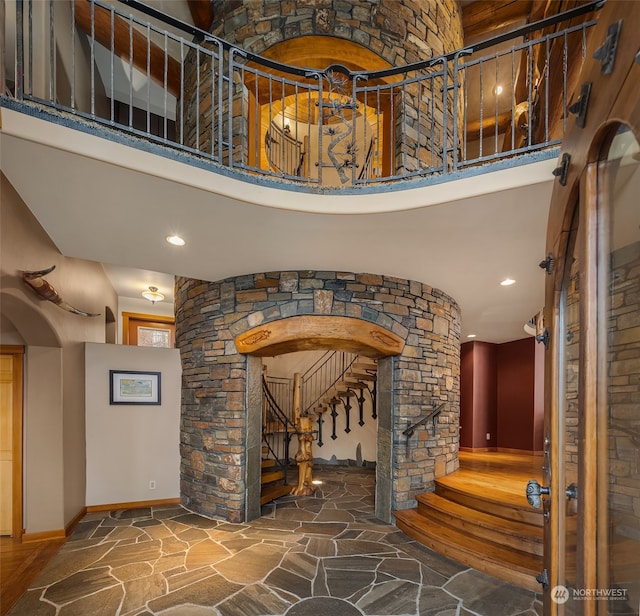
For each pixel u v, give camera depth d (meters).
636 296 0.71
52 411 3.58
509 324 6.14
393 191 2.48
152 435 4.55
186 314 4.59
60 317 3.57
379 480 3.97
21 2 1.94
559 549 1.15
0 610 2.42
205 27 4.18
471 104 5.89
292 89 4.01
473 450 7.22
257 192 2.42
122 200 2.39
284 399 7.25
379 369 4.10
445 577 2.79
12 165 2.03
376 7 3.79
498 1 4.62
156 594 2.57
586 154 0.82
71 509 3.81
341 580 2.74
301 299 3.78
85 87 4.30
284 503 4.52
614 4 0.64
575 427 0.99
